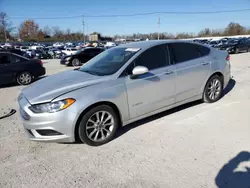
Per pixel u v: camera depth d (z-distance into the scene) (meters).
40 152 3.16
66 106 2.96
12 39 69.44
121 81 3.37
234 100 4.90
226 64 4.93
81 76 3.57
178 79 4.01
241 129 3.49
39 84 3.59
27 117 3.04
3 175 2.66
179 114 4.24
